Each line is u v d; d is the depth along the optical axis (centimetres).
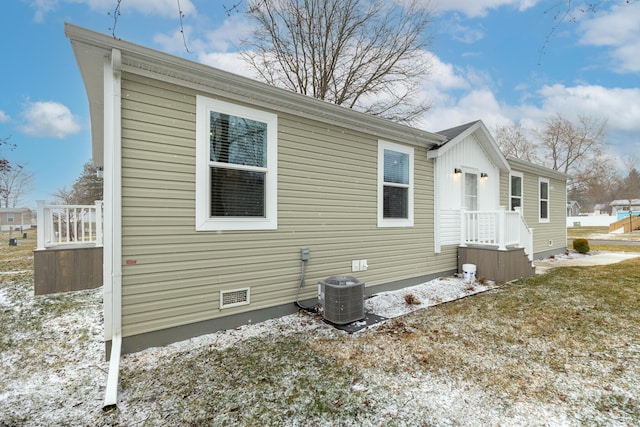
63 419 227
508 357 320
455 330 396
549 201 1162
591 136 2634
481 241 720
